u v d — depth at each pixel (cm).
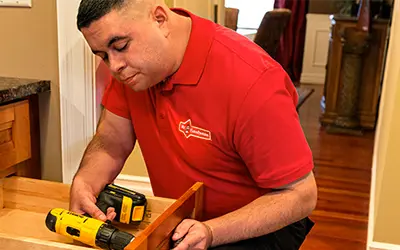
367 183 315
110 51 99
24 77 158
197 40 109
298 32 646
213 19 289
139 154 222
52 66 155
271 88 105
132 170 226
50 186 142
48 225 111
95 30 97
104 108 136
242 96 104
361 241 235
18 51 157
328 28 654
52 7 150
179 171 119
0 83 148
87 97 155
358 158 366
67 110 157
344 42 423
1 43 157
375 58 432
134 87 106
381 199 199
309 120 475
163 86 113
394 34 260
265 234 109
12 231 132
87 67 153
